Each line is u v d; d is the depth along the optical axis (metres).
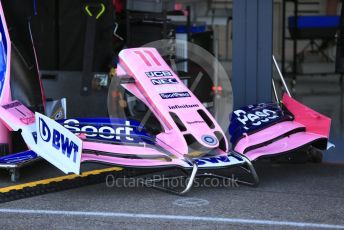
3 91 21.33
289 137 20.53
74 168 17.12
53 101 24.53
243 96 24.41
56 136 17.77
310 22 44.25
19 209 17.45
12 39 22.14
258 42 24.00
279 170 22.39
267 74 24.05
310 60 49.38
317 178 21.19
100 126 19.39
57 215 16.91
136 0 29.23
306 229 15.87
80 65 26.84
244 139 19.64
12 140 21.88
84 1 26.14
